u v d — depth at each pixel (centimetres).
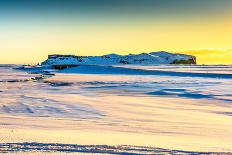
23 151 895
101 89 5681
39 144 1005
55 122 1991
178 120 2344
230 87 5866
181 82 7406
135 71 13962
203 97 4341
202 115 2733
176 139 1420
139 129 1792
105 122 2114
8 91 5203
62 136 1266
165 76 10656
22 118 2211
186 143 1270
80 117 2473
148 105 3462
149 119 2377
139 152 957
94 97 4297
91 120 2244
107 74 12644
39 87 6203
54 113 2708
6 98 4000
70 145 1014
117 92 5112
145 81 7912
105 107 3189
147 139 1343
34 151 901
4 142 1016
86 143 1091
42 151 906
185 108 3259
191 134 1675
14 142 1021
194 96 4469
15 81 8244
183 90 5281
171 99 4138
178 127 1941
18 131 1370
